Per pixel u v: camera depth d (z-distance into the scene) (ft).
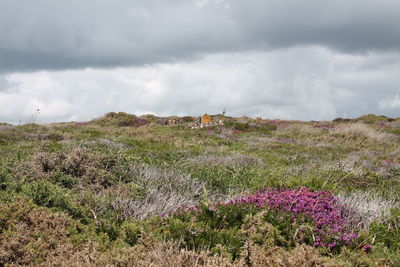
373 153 58.95
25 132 58.90
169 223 18.93
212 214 20.47
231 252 16.19
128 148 48.60
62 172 27.58
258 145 63.36
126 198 23.81
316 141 72.43
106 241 17.25
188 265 13.67
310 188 27.17
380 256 17.34
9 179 24.64
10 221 17.52
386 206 24.73
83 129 73.97
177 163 38.19
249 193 25.95
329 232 18.63
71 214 20.45
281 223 19.33
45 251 15.60
